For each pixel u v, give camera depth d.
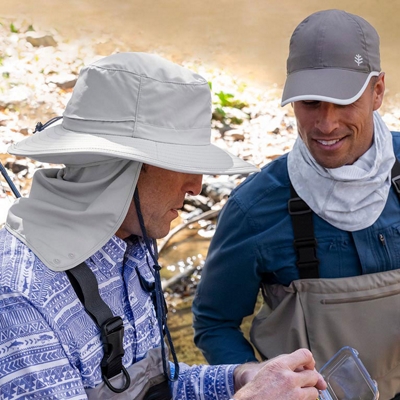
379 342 2.30
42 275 1.58
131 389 1.73
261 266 2.37
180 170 1.63
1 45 7.30
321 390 1.84
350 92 2.10
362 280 2.28
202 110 1.76
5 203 3.45
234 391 1.94
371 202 2.26
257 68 8.09
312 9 9.59
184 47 8.48
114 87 1.68
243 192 2.40
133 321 1.81
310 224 2.30
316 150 2.20
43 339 1.54
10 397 1.50
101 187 1.67
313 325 2.31
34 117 6.21
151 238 1.84
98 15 8.84
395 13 9.23
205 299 2.51
